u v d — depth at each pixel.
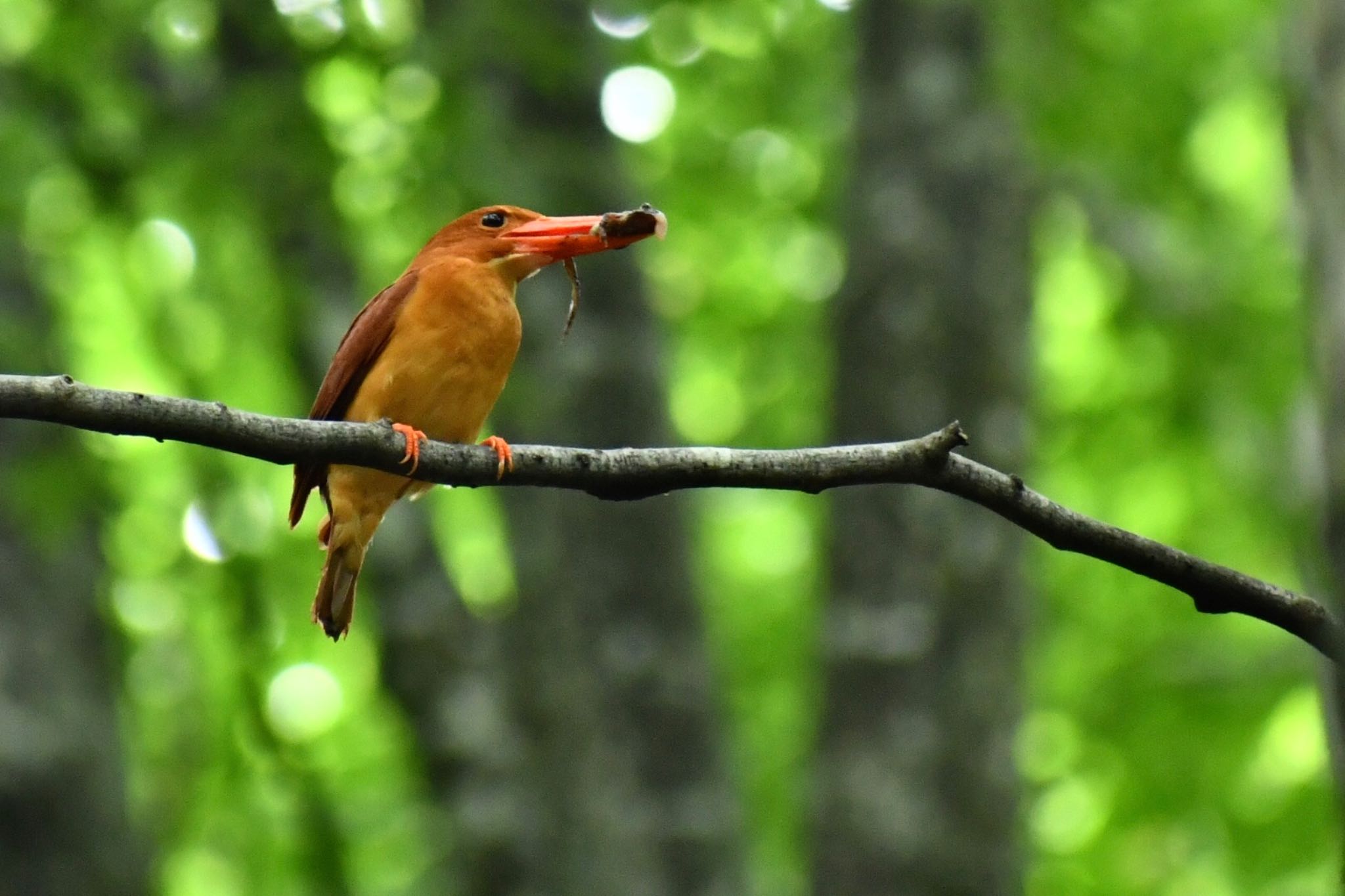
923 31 14.12
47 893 12.03
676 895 12.72
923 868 12.61
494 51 12.16
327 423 6.33
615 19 14.54
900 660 12.95
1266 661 16.08
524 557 13.22
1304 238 7.27
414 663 12.57
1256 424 16.56
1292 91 7.42
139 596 15.94
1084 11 16.03
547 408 12.85
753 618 19.19
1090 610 17.70
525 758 12.73
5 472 12.11
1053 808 17.42
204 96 13.29
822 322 18.64
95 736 12.52
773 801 18.00
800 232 18.97
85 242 15.45
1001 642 13.14
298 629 15.67
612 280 13.55
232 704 14.52
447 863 12.45
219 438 6.07
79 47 12.38
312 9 12.40
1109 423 17.91
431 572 12.76
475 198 12.01
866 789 12.78
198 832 15.72
